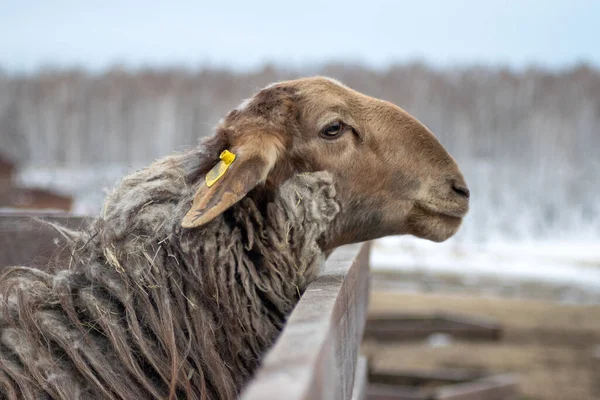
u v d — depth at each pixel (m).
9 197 35.38
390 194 4.39
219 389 3.46
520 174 57.72
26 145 68.19
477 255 35.34
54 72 91.69
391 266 30.28
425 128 4.56
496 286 24.48
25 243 5.19
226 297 3.67
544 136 67.81
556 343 15.36
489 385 10.50
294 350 1.73
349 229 4.41
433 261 32.47
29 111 73.94
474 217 46.59
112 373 3.35
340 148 4.25
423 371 11.57
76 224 5.21
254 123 4.02
